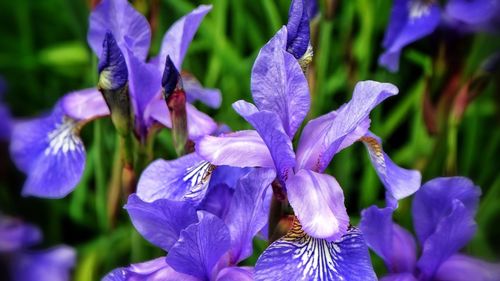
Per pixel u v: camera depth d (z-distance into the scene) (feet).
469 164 2.89
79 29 2.73
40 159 2.30
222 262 2.02
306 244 1.96
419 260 2.13
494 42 2.71
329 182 1.99
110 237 2.51
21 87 3.22
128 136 2.23
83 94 2.32
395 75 3.04
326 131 2.03
